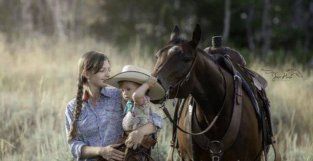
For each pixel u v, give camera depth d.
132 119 4.98
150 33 29.44
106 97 5.14
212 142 5.90
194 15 32.59
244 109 6.08
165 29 29.77
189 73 5.45
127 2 30.09
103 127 5.09
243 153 6.04
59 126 9.70
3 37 19.67
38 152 8.30
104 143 5.09
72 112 5.14
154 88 5.16
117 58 16.12
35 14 26.45
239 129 5.95
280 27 31.83
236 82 6.02
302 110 10.79
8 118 10.06
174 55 5.37
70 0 27.19
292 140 9.65
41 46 17.92
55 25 25.08
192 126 6.03
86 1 29.55
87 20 29.16
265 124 6.47
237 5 32.72
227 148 5.91
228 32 31.05
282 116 10.73
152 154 8.01
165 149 8.12
